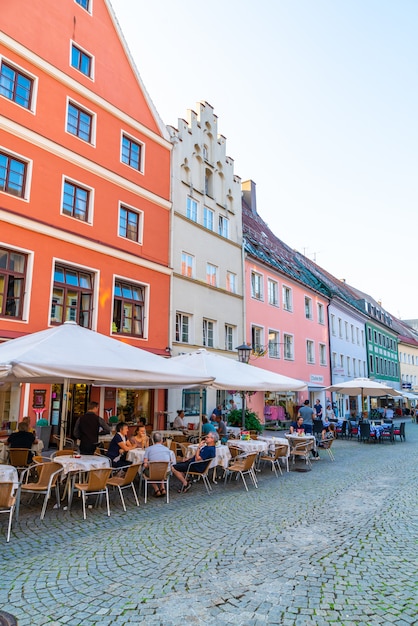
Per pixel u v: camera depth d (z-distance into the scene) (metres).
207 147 22.69
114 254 16.11
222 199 23.38
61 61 15.37
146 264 17.48
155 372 8.33
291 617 4.03
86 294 15.33
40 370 6.81
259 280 25.89
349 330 40.00
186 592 4.52
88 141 16.20
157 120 19.36
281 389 12.53
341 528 6.83
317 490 9.72
